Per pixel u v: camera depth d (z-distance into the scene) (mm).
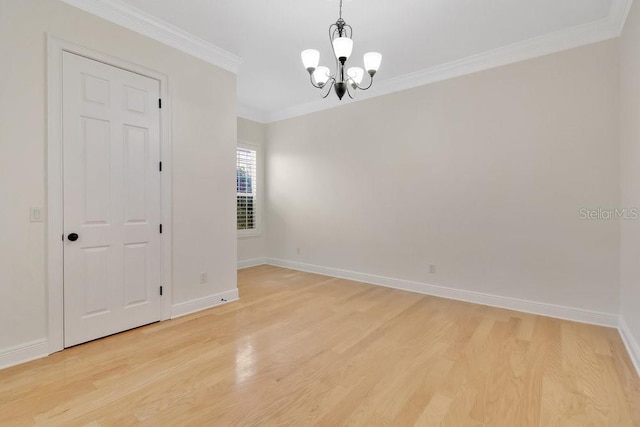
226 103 3514
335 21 2828
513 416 1630
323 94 4684
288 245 5535
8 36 2100
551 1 2500
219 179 3471
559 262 3064
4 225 2096
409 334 2678
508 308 3340
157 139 2920
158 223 2939
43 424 1567
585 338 2580
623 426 1557
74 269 2412
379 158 4340
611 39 2789
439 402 1750
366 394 1826
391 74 3973
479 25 2859
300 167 5301
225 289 3553
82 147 2441
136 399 1772
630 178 2430
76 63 2404
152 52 2863
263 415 1644
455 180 3682
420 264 3982
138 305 2807
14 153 2127
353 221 4641
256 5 2607
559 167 3047
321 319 3041
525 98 3207
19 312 2158
